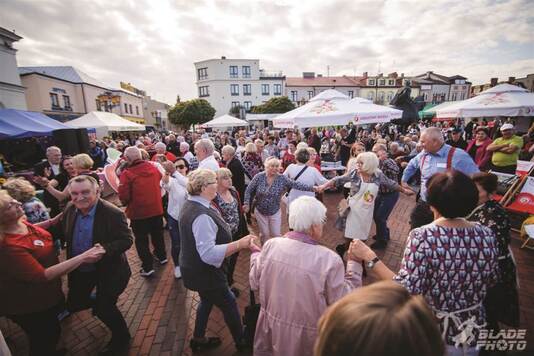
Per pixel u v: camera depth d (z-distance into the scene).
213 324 2.74
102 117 13.06
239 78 49.88
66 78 25.42
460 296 1.28
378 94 48.22
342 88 48.62
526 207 4.43
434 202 1.33
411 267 1.28
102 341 2.60
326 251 1.42
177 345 2.49
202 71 51.00
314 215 1.47
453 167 2.87
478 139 5.86
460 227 1.29
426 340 0.58
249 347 2.34
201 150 3.92
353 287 1.49
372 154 3.16
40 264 1.94
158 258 4.09
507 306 1.72
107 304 2.31
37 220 2.95
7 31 14.12
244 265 3.92
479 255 1.25
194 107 38.09
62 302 2.23
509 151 5.07
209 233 1.96
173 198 3.66
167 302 3.15
